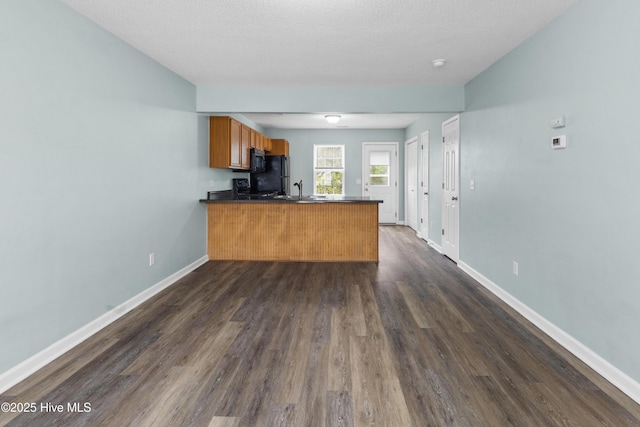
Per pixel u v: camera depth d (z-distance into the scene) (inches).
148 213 134.3
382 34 112.8
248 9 96.8
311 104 177.9
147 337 100.6
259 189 292.8
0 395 73.4
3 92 75.5
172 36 114.6
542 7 94.0
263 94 177.9
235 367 84.6
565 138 94.7
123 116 117.9
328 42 119.6
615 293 78.4
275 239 196.2
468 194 169.2
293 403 71.1
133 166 123.9
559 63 98.0
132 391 75.0
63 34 91.9
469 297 134.4
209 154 196.4
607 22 79.9
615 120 77.9
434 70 150.7
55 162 89.4
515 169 123.0
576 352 90.5
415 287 146.7
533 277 111.5
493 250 140.8
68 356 89.7
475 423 65.3
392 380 79.1
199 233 184.9
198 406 70.1
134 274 125.2
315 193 336.8
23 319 80.7
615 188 78.1
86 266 100.9
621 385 76.0
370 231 193.9
